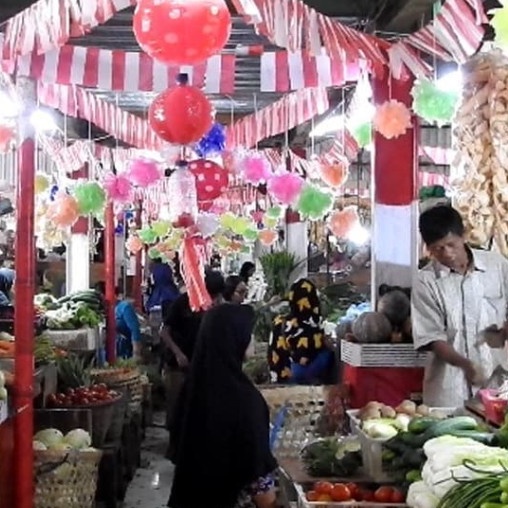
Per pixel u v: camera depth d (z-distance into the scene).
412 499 2.69
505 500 2.25
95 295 9.53
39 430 5.44
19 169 4.52
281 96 9.50
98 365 8.27
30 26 4.05
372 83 5.90
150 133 7.89
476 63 4.62
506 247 4.60
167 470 7.29
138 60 5.58
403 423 3.70
